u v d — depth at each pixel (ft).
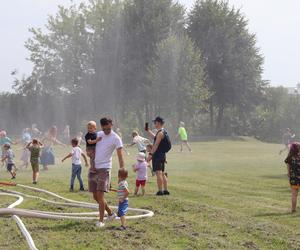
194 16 208.44
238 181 61.46
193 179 63.05
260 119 225.97
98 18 211.82
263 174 69.51
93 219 35.40
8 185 56.44
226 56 204.85
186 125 193.16
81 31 216.74
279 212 40.11
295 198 40.16
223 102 211.20
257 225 34.17
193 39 205.67
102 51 206.69
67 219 35.58
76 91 217.56
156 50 188.96
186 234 31.09
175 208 40.70
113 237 30.40
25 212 36.37
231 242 29.32
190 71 179.52
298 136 224.94
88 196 48.42
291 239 30.35
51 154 77.00
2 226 33.27
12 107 222.69
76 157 53.01
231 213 38.73
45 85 221.66
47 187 55.42
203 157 100.27
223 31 204.33
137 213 38.68
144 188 49.90
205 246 28.30
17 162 89.15
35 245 28.35
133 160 90.99
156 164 48.34
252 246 28.53
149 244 28.71
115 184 56.90
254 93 212.23
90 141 33.71
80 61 217.77
